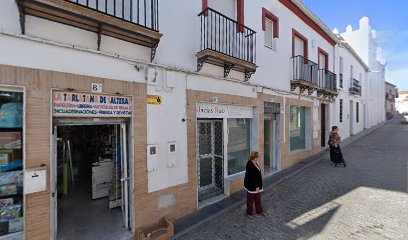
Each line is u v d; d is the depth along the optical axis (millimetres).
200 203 5922
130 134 4520
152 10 4500
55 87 3559
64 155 7109
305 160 10383
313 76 10867
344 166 9281
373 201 5777
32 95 3359
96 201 6023
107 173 6363
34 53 3391
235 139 7359
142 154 4555
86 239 4297
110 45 4199
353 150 12633
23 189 3330
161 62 4930
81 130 8648
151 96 4719
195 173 5516
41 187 3387
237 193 6676
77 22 3611
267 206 5797
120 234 4453
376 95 28766
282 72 8969
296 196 6367
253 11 7430
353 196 6152
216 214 5348
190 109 5418
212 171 6828
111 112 4242
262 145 7770
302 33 10414
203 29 5734
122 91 4293
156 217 4773
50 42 3490
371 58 24797
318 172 8641
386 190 6488
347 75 16812
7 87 3258
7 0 3230
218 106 6426
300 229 4617
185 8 5406
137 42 4449
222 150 6691
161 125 4875
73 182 7598
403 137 16812
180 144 5215
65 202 5980
